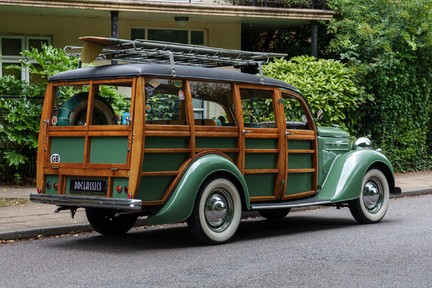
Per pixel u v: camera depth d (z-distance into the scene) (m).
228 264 8.03
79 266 7.97
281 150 10.20
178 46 9.39
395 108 18.77
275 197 10.22
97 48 9.18
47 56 15.30
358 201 10.96
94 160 9.03
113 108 10.12
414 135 19.25
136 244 9.44
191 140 9.07
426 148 20.03
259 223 11.59
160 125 8.77
